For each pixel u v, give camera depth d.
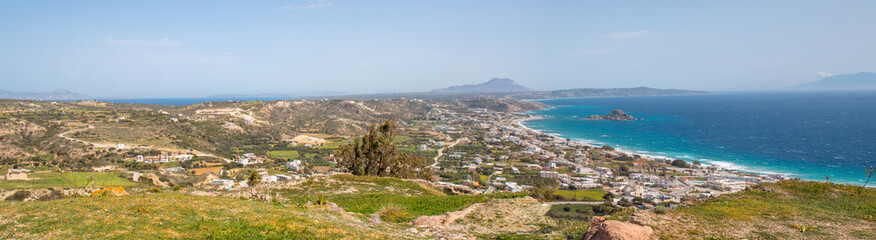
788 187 21.09
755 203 17.75
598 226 13.25
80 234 10.48
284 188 28.72
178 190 24.00
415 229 15.48
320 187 29.50
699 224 14.16
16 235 10.14
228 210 14.15
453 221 17.53
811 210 16.48
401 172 44.88
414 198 25.39
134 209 13.14
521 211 19.31
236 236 11.48
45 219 11.52
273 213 14.31
